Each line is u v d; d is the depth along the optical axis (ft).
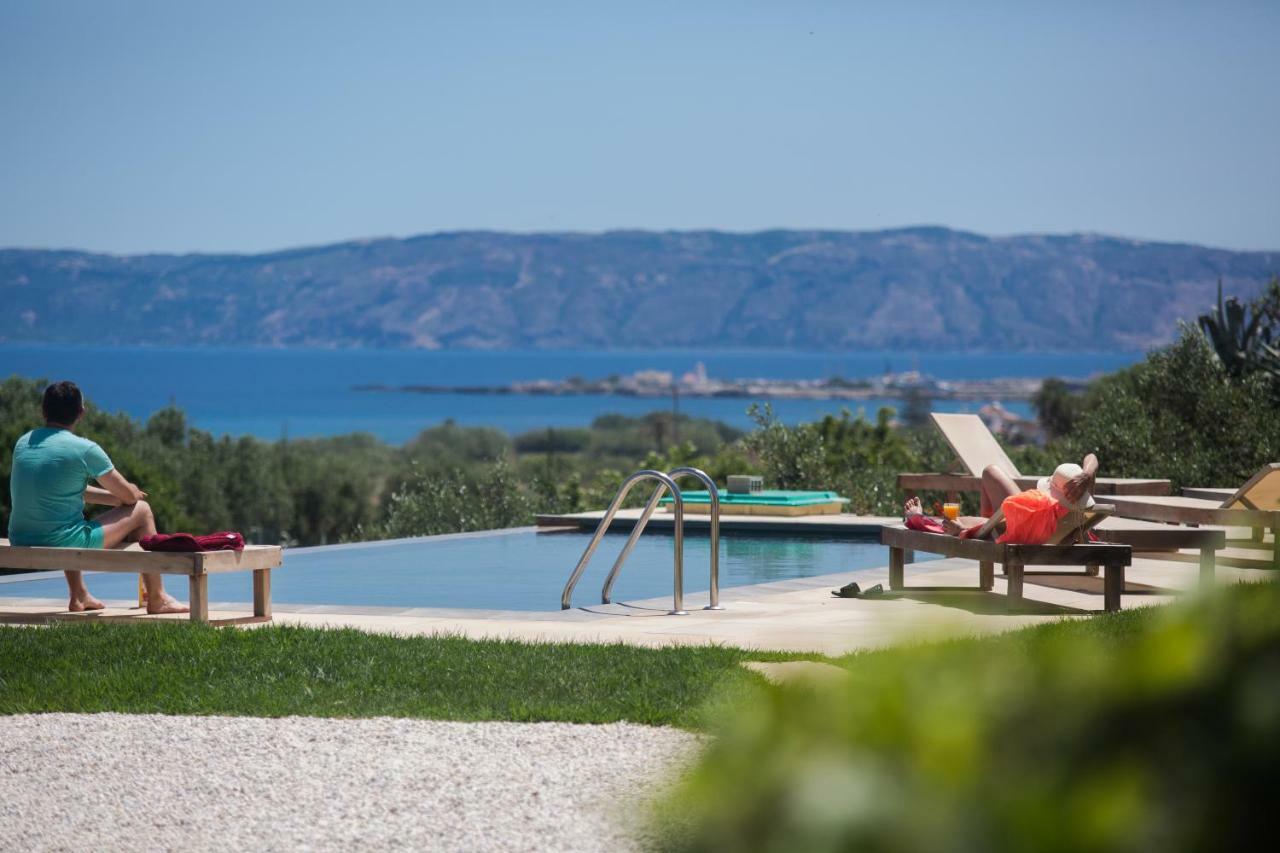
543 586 107.45
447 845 39.24
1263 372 179.93
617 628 76.48
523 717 54.34
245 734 52.47
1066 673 15.69
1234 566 104.63
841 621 78.48
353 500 446.19
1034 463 190.80
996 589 93.76
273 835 40.57
